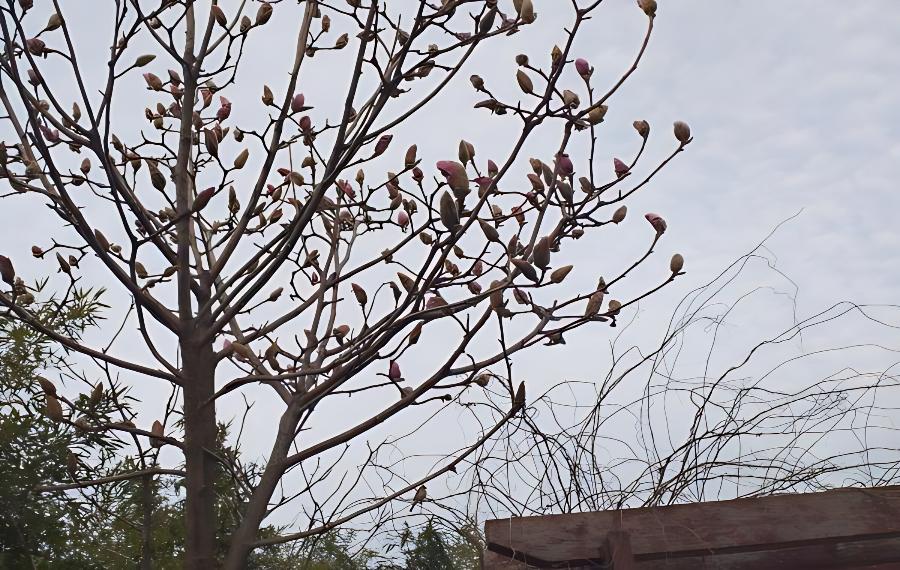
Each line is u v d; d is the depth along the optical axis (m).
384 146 3.74
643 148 3.35
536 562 2.75
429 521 3.15
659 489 2.99
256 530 3.53
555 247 3.53
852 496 2.71
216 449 3.69
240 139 4.48
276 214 4.37
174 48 3.91
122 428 3.53
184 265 3.81
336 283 4.08
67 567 3.22
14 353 3.45
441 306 3.51
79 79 3.49
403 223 4.14
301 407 3.74
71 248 3.81
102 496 3.62
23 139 3.94
